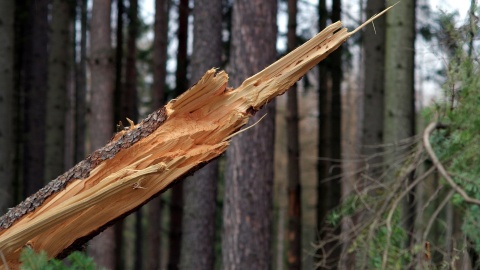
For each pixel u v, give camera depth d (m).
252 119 7.55
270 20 7.48
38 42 11.68
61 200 2.77
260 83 2.87
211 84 2.78
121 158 2.79
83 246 2.99
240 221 7.47
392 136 6.91
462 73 4.91
